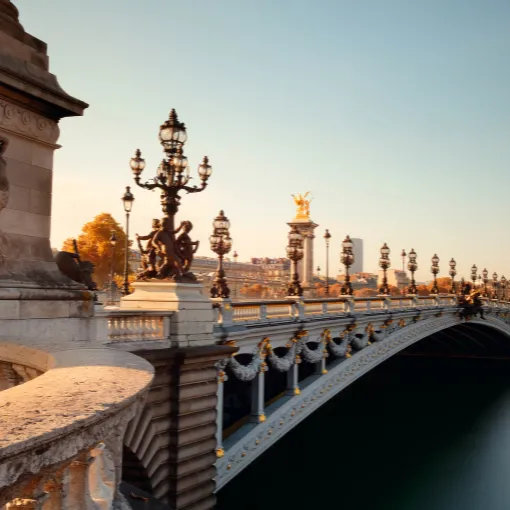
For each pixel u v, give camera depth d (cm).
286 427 2864
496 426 5775
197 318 1881
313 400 3197
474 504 3759
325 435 5406
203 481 1838
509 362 8481
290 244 3100
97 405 453
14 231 1297
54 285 1323
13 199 1302
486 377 7981
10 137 1305
